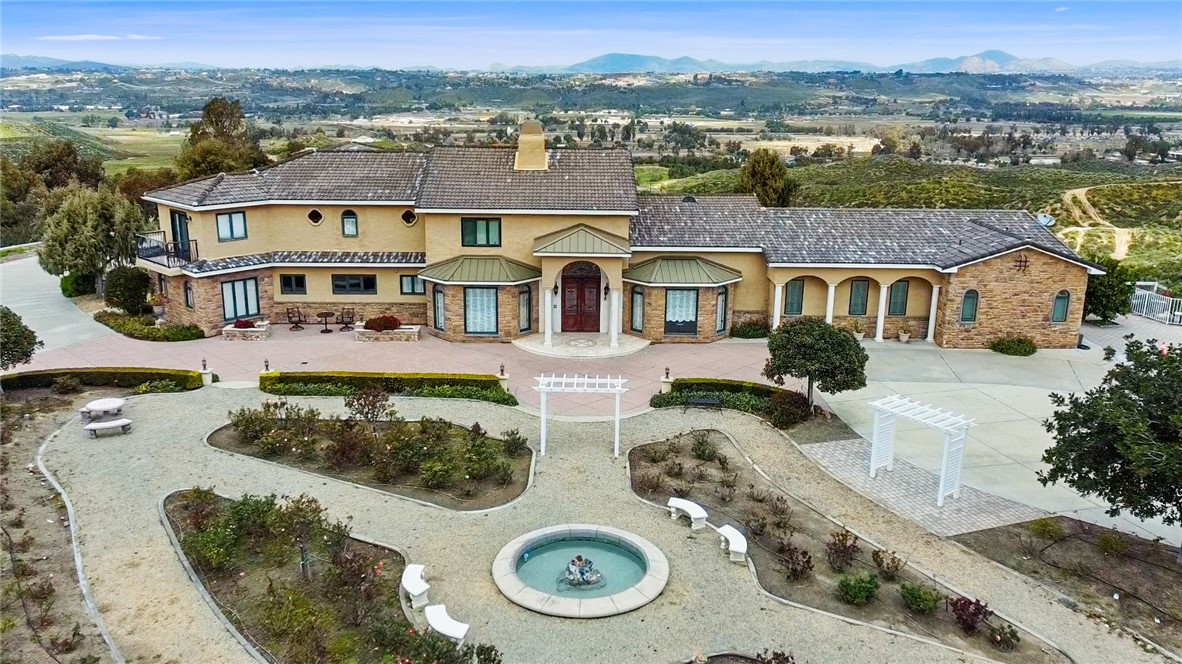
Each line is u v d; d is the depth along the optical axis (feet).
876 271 119.34
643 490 74.18
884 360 115.14
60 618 52.34
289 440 80.33
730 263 123.44
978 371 110.73
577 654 50.93
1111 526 69.31
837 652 51.85
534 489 73.97
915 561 63.57
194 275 113.70
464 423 89.86
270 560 60.03
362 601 53.93
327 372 99.30
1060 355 118.32
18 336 91.56
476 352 115.44
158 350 113.09
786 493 74.90
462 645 50.55
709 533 66.54
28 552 60.18
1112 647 53.62
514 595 56.08
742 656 51.24
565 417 92.17
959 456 73.20
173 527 64.90
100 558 59.72
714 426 90.22
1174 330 133.08
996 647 53.01
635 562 62.85
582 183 120.47
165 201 121.19
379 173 128.47
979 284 117.39
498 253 119.44
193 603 54.60
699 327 121.08
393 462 75.56
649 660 50.55
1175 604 58.23
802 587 59.11
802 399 93.91
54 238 137.90
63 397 94.63
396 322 120.98
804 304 124.47
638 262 123.34
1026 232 125.90
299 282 126.62
